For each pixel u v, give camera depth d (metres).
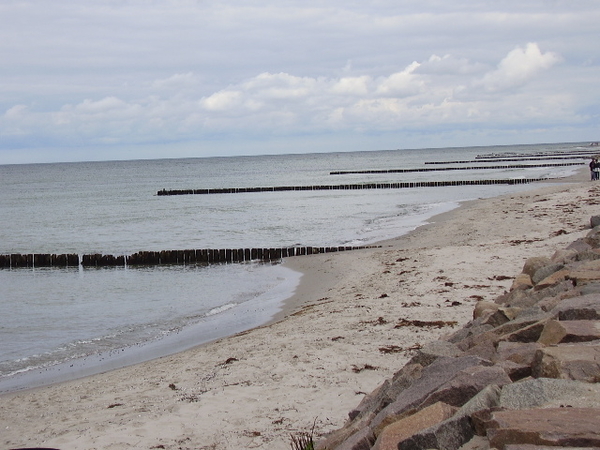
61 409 10.10
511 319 7.34
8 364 14.49
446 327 12.09
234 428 8.07
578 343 4.89
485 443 3.63
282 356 11.27
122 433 8.30
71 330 17.78
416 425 4.12
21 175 192.62
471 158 186.75
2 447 8.45
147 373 11.81
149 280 26.31
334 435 5.91
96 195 90.25
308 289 20.23
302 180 110.00
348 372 9.91
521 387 4.05
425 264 19.92
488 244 22.66
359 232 35.44
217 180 125.69
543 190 49.62
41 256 32.16
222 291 22.30
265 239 36.22
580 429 3.29
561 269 9.32
